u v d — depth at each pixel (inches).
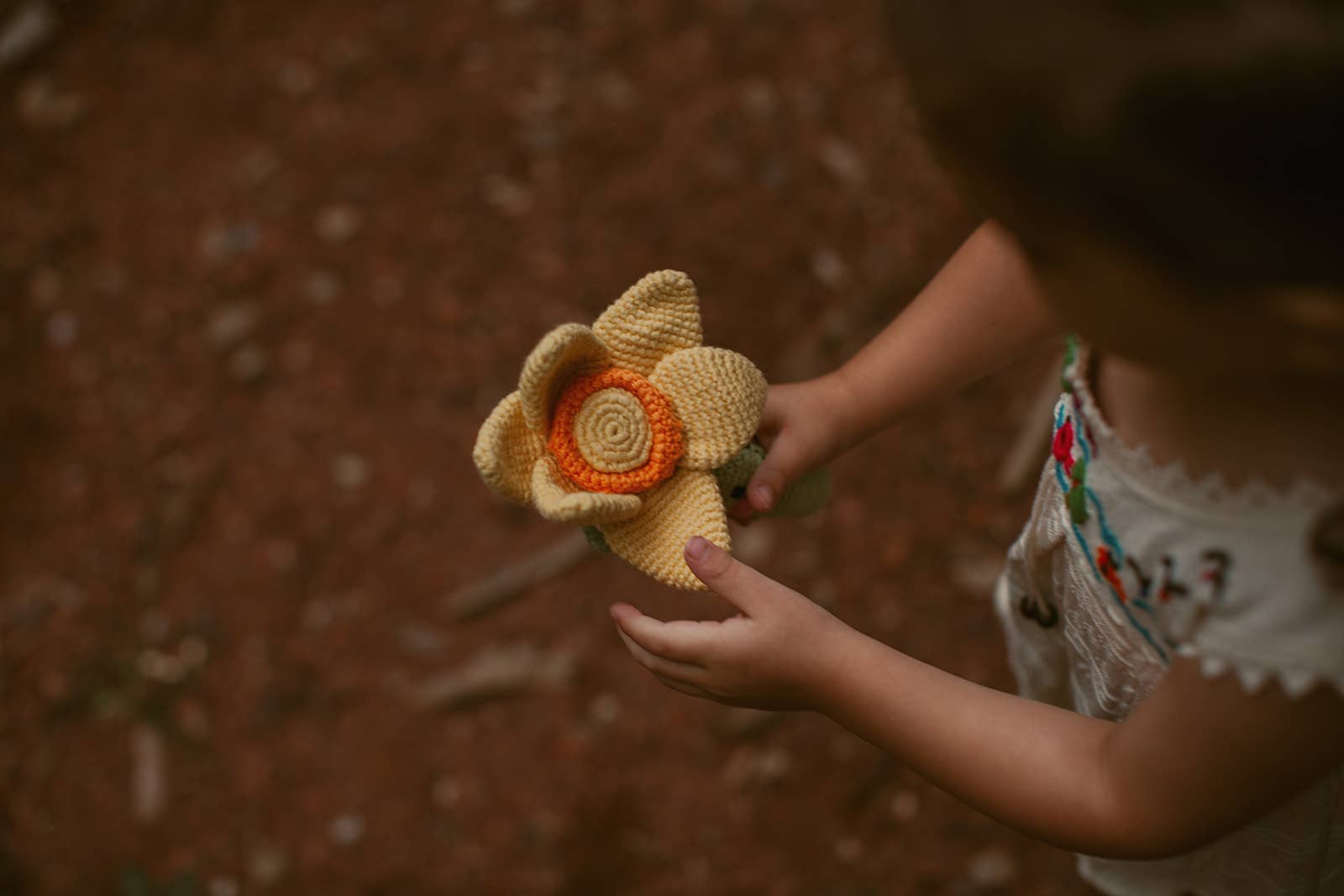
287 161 90.1
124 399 82.3
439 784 68.2
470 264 84.8
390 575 74.9
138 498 78.7
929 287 39.9
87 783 69.9
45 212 90.0
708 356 34.2
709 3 95.0
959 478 74.9
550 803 67.1
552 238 85.1
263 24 97.2
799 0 94.7
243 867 66.6
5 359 84.4
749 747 67.6
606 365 34.4
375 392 81.0
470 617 72.9
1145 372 31.3
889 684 33.8
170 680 72.5
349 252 86.0
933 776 33.9
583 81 92.0
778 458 38.6
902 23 26.9
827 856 64.2
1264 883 37.9
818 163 87.0
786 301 81.8
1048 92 25.6
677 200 86.0
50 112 94.3
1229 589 30.2
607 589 73.0
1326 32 24.4
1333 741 30.0
